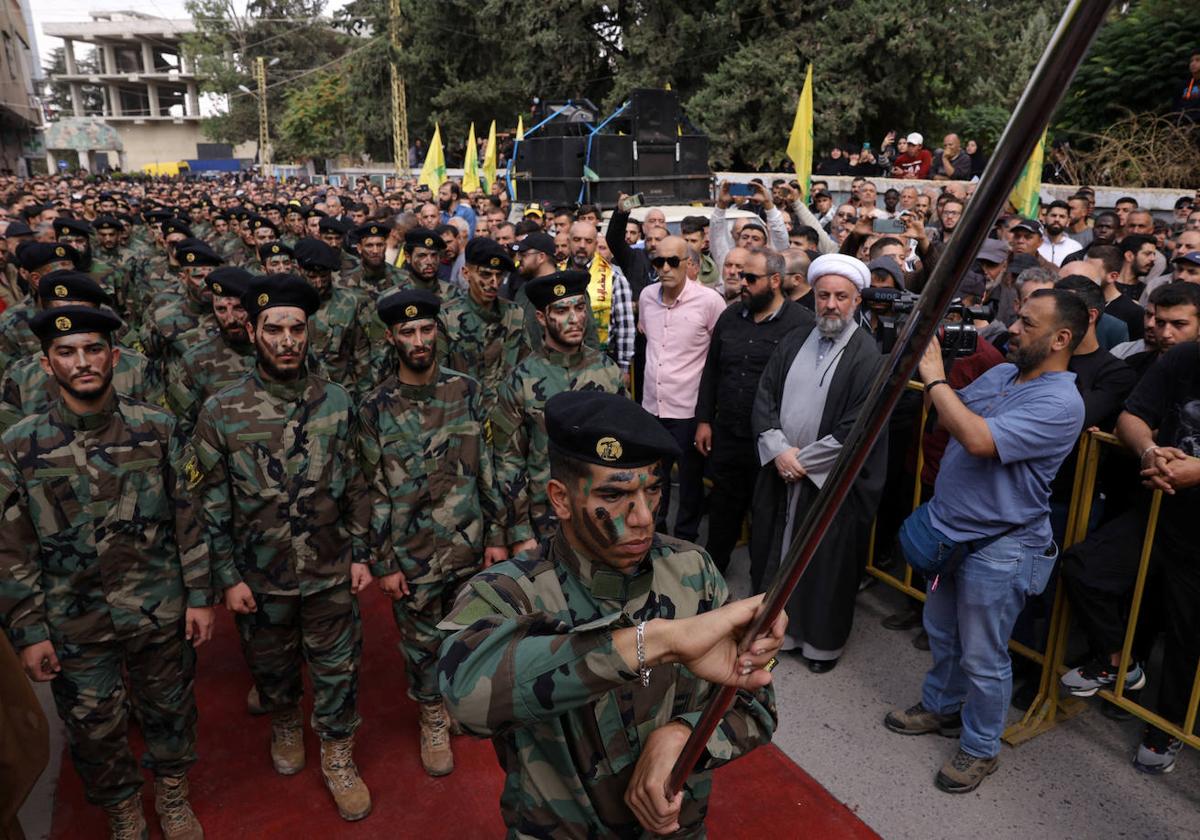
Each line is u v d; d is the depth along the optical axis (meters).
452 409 3.71
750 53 21.05
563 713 1.49
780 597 1.21
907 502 5.00
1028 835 3.23
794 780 3.56
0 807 2.62
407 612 3.72
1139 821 3.29
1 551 2.95
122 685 3.23
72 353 2.96
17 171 53.69
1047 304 3.21
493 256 5.61
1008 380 3.47
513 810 1.77
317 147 47.19
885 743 3.79
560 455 1.60
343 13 46.41
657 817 1.55
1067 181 12.64
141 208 15.36
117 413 3.14
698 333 5.27
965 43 20.41
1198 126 11.92
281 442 3.41
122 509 3.11
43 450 3.01
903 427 4.88
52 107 91.50
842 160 16.67
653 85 23.45
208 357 4.91
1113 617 3.55
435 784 3.68
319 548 3.49
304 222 10.66
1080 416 3.21
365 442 3.59
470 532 3.77
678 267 5.21
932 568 3.45
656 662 1.33
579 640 1.37
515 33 27.66
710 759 1.64
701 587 1.78
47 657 3.04
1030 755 3.68
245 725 4.09
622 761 1.66
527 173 13.27
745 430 4.87
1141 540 3.49
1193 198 10.45
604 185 11.25
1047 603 4.10
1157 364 3.50
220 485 3.38
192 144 83.94
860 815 3.37
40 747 2.70
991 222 0.78
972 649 3.40
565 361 4.02
